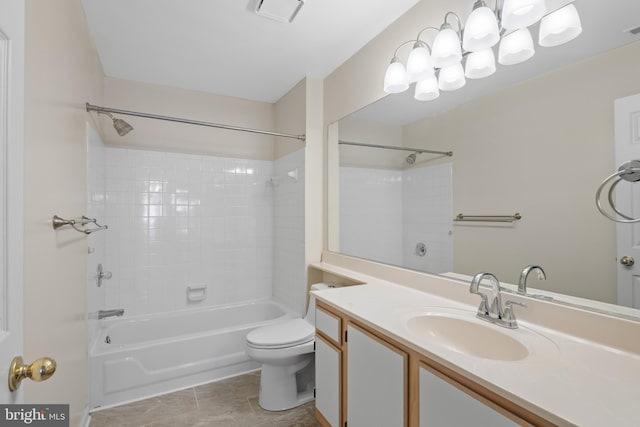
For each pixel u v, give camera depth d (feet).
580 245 3.44
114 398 6.26
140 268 8.46
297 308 8.65
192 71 8.05
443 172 5.11
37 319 3.18
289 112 9.29
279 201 9.89
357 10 5.71
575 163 3.47
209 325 9.00
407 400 3.43
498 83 4.26
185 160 9.07
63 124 4.16
